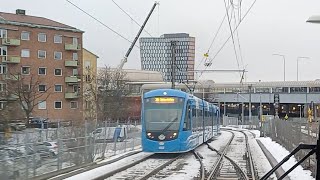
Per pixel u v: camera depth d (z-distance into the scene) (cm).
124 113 6838
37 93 7181
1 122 2894
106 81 7206
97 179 1573
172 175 1717
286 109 11219
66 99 7994
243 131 6850
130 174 1745
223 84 11294
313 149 562
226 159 2348
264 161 2230
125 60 6594
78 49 8275
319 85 10194
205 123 3403
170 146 2416
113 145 2659
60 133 1820
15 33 7575
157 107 2473
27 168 1481
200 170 1847
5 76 6384
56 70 7975
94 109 7388
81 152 1956
